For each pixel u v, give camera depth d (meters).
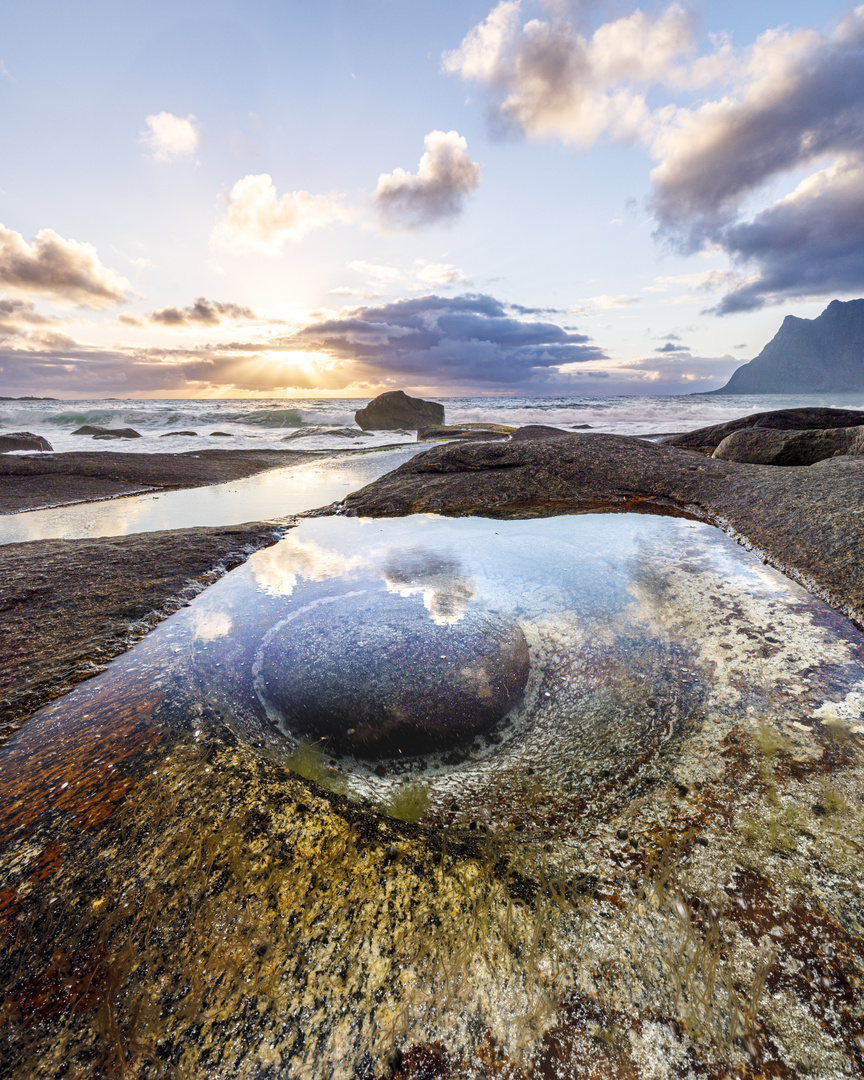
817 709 1.41
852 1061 0.66
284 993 0.77
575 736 1.45
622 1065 0.67
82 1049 0.70
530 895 0.91
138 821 1.12
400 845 1.04
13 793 1.23
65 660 1.91
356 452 10.01
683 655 1.78
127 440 15.41
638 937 0.83
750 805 1.10
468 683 1.72
